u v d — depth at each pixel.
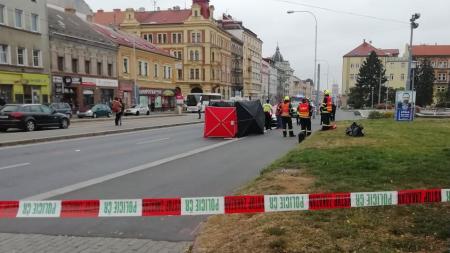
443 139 14.96
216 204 5.16
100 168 11.20
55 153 14.48
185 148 15.91
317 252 4.41
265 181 7.88
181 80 84.88
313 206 5.26
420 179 7.55
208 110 20.61
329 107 21.00
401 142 13.97
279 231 5.02
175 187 8.72
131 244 5.39
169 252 5.09
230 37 99.62
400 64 128.62
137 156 13.62
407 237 4.75
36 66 40.75
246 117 21.09
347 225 5.18
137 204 5.16
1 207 5.26
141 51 60.84
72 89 45.97
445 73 126.94
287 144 17.17
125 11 89.44
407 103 28.45
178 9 90.75
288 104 20.67
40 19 41.25
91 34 50.66
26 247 5.31
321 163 9.49
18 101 38.34
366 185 7.19
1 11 36.81
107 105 48.62
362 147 12.52
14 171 10.76
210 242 4.94
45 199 7.77
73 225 6.20
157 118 43.28
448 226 5.03
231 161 12.37
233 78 103.50
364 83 104.38
